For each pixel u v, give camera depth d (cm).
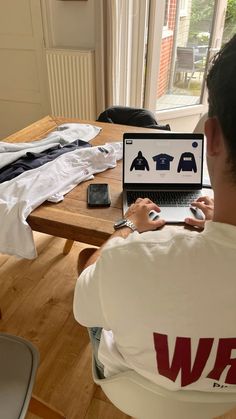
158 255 46
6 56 313
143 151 118
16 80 324
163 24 274
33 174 122
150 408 71
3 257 199
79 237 103
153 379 60
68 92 294
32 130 171
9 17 293
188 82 320
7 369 89
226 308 43
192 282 43
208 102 43
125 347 54
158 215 102
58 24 285
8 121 352
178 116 325
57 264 195
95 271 52
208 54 302
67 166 128
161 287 45
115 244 50
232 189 42
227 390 60
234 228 43
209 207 105
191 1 281
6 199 109
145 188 119
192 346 47
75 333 156
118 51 267
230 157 41
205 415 70
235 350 47
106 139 160
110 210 109
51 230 106
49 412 106
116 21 250
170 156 118
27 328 158
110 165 136
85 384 134
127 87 290
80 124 175
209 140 44
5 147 137
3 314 165
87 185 124
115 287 48
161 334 47
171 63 311
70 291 178
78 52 270
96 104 294
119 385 70
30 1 279
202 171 118
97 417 124
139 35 270
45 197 112
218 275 43
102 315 55
